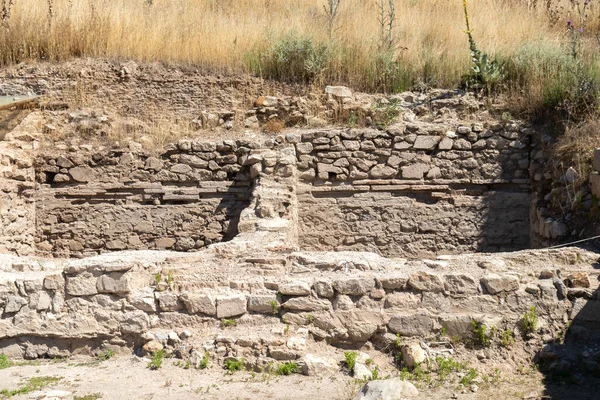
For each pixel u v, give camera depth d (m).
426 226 11.67
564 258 6.98
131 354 6.67
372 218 11.73
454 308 6.43
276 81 13.47
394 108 12.20
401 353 6.29
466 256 7.14
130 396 5.66
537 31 15.55
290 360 6.20
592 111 10.98
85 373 6.25
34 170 12.12
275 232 9.27
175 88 13.39
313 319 6.50
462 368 6.09
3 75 13.73
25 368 6.45
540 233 10.49
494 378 5.96
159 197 12.05
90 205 12.12
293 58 13.59
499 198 11.63
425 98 12.86
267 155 11.46
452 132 11.72
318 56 13.47
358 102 12.75
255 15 17.52
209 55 13.80
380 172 11.73
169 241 11.99
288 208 10.61
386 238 11.72
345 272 6.77
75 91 13.34
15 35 14.41
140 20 15.20
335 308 6.51
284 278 6.75
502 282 6.42
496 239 11.62
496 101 12.52
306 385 5.85
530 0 17.94
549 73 12.43
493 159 11.68
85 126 12.61
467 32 13.25
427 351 6.23
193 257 7.23
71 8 15.23
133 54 13.96
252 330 6.50
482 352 6.22
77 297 6.81
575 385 5.82
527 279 6.57
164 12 16.73
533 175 11.41
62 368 6.44
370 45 13.98
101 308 6.77
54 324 6.79
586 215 9.11
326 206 11.75
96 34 14.36
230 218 11.90
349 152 11.75
